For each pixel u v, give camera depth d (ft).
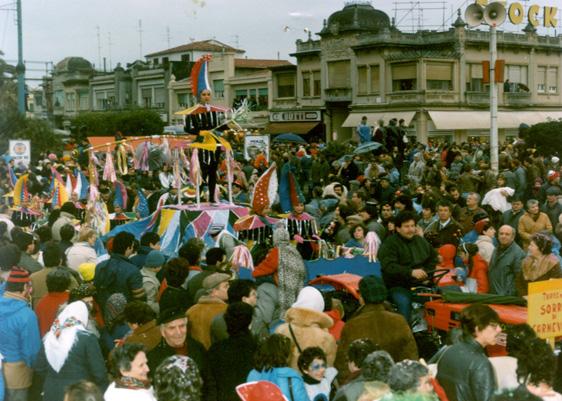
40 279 26.22
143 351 16.05
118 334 22.07
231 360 18.49
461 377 16.19
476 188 56.08
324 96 186.91
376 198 52.70
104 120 233.76
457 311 23.08
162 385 14.44
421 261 25.63
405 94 168.04
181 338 19.80
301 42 193.26
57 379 19.13
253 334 21.59
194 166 41.11
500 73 68.33
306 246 37.04
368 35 173.68
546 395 14.99
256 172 64.18
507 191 44.86
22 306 21.01
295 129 192.13
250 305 20.20
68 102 313.73
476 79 175.32
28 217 50.37
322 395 18.04
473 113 172.76
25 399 21.18
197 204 41.06
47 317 22.84
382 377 15.43
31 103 340.59
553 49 193.98
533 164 58.44
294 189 37.83
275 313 24.86
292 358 19.56
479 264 29.25
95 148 44.68
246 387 16.17
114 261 25.13
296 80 197.06
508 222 38.34
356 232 34.17
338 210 39.99
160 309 23.41
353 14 180.65
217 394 18.33
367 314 19.80
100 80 293.43
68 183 52.70
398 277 25.02
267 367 17.52
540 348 15.10
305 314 19.88
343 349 19.44
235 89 219.61
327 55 185.68
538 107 191.31
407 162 83.25
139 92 277.03
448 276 28.94
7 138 135.54
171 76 253.65
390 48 171.12
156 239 30.81
